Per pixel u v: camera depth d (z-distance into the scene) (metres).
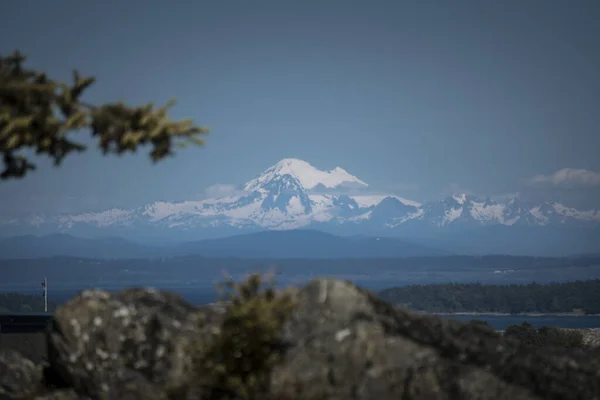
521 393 46.69
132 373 50.38
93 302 51.94
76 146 50.16
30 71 49.72
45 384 54.31
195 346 49.53
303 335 49.47
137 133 48.66
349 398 47.53
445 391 46.72
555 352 57.41
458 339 52.75
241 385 47.44
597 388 51.44
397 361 47.94
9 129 46.38
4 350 55.09
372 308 51.88
